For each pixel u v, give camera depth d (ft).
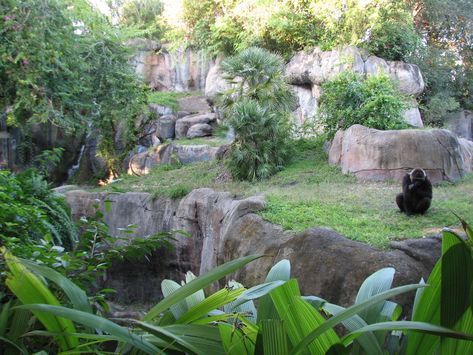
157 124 69.92
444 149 36.55
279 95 47.75
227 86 61.26
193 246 38.40
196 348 6.76
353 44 50.57
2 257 9.07
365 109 41.93
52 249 10.02
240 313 7.83
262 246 24.58
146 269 40.78
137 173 63.67
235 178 44.34
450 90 63.87
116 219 44.57
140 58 82.79
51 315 7.44
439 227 24.26
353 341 7.78
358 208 28.91
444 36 68.59
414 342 7.26
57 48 41.78
